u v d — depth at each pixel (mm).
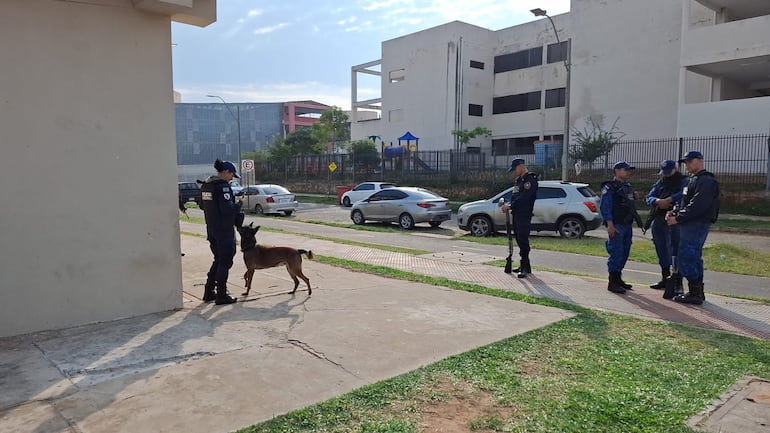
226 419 3199
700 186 6148
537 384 3762
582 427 3123
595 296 6758
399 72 51156
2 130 4719
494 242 13109
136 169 5543
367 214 18422
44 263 5004
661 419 3209
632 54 33031
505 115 46469
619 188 7012
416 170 33688
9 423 3145
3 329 4809
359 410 3334
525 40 45375
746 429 3078
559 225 14094
